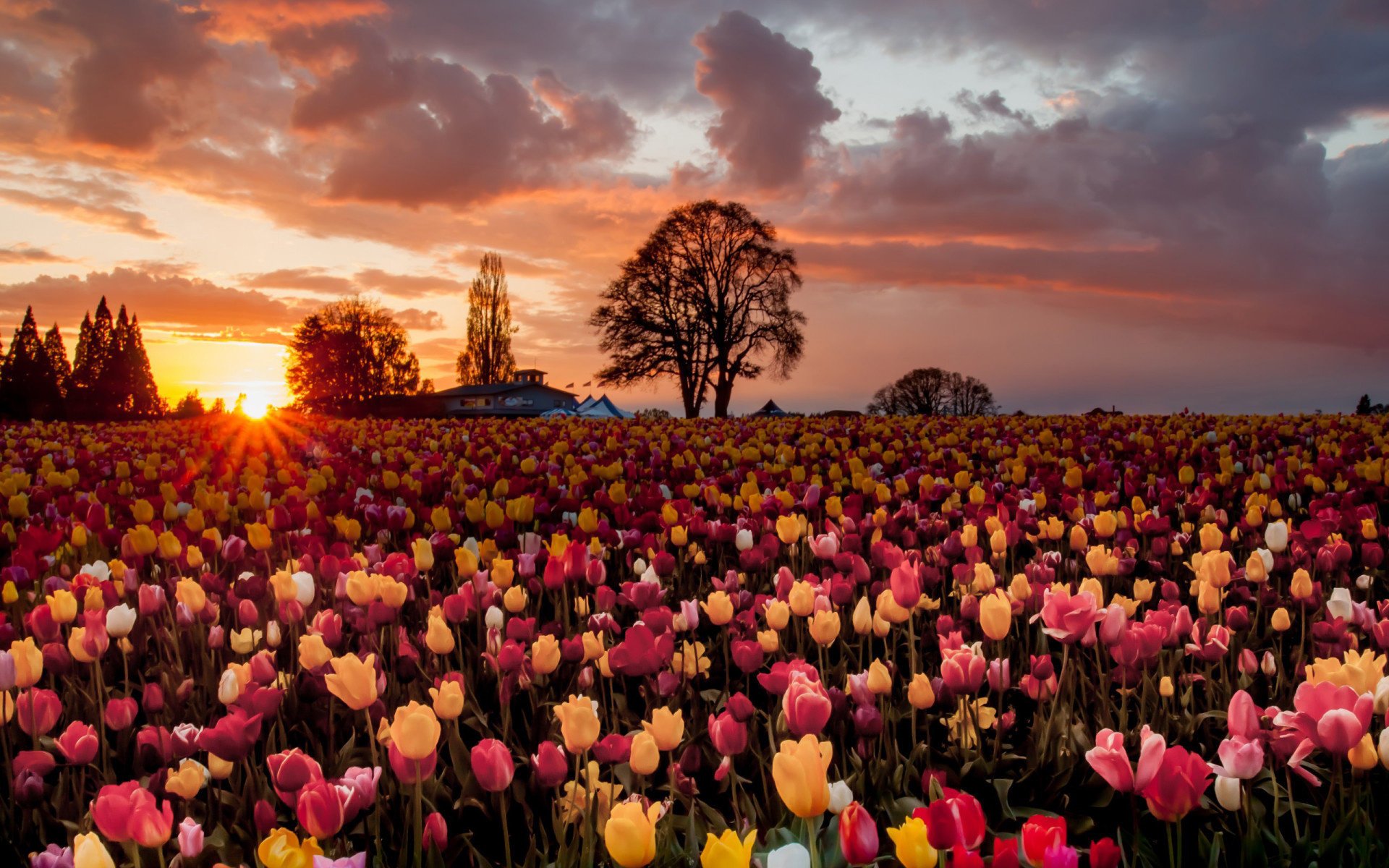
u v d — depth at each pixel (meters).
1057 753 2.70
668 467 9.50
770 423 17.38
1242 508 7.11
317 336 97.31
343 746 3.06
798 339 60.94
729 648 3.80
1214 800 2.54
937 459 9.16
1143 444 10.61
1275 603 3.97
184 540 5.41
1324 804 2.50
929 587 4.33
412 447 12.88
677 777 2.54
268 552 5.02
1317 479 6.76
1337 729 2.06
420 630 4.13
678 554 5.71
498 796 2.56
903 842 1.66
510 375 93.31
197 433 15.99
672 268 60.91
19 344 105.25
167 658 3.88
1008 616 2.91
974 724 2.97
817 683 2.35
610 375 61.84
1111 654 2.79
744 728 2.43
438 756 2.95
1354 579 4.95
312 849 1.72
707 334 60.72
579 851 2.34
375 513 6.08
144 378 121.88
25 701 2.66
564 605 4.24
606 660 3.18
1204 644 3.31
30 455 11.41
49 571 5.17
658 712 2.39
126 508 6.60
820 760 1.74
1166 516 5.97
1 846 2.48
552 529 6.02
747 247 59.56
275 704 2.65
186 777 2.45
